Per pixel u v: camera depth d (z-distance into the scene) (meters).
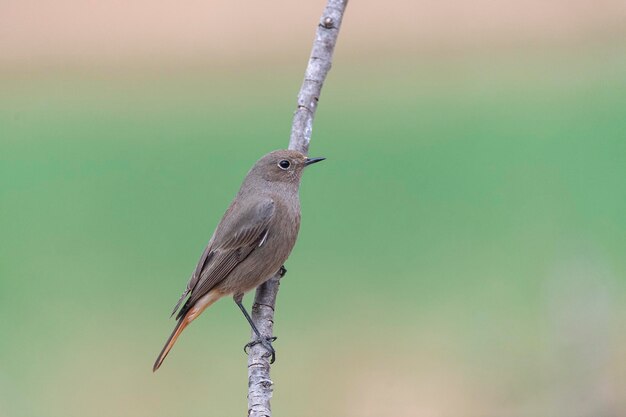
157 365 9.15
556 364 10.77
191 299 9.29
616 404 10.48
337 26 8.92
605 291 10.91
